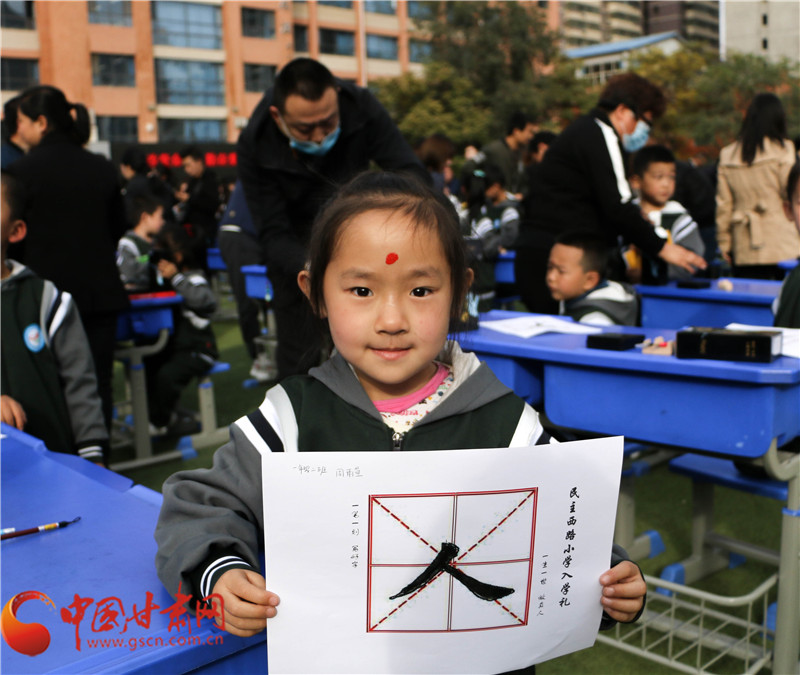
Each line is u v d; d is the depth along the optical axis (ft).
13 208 5.58
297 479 2.16
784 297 6.32
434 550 2.23
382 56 98.68
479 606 2.30
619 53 141.69
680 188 14.90
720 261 17.57
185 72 77.87
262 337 14.75
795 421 4.78
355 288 2.69
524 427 2.91
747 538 7.72
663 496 8.93
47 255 8.29
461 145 82.17
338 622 2.24
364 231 2.66
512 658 2.36
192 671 2.20
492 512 2.24
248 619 2.18
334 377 2.98
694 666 5.49
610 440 2.34
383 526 2.20
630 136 9.01
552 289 7.93
